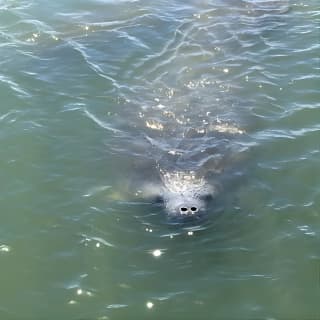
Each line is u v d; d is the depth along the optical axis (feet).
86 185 36.01
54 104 43.65
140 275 29.89
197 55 50.44
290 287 29.19
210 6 59.57
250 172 36.68
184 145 39.24
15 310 28.14
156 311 27.96
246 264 30.48
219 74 47.70
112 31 54.39
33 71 47.60
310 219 33.32
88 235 32.37
